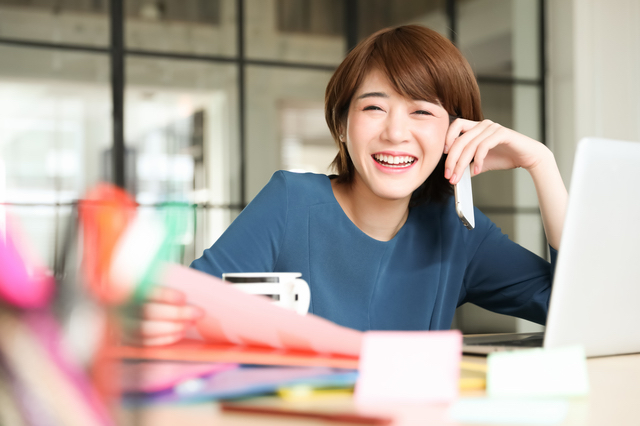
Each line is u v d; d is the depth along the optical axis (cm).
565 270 52
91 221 24
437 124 97
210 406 33
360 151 98
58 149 294
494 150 102
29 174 288
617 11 389
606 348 57
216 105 327
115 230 25
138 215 25
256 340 44
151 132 313
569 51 387
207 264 96
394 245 105
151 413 30
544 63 401
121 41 307
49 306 22
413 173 98
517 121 396
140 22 311
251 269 99
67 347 22
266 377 37
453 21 378
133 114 310
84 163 298
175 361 41
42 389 22
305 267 103
